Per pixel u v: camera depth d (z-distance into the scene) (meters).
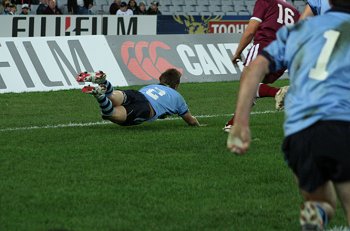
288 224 17.64
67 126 30.55
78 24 57.28
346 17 13.55
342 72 13.15
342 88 13.08
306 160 12.98
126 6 69.06
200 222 17.62
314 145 12.88
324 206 13.49
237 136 13.11
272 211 18.67
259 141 27.27
